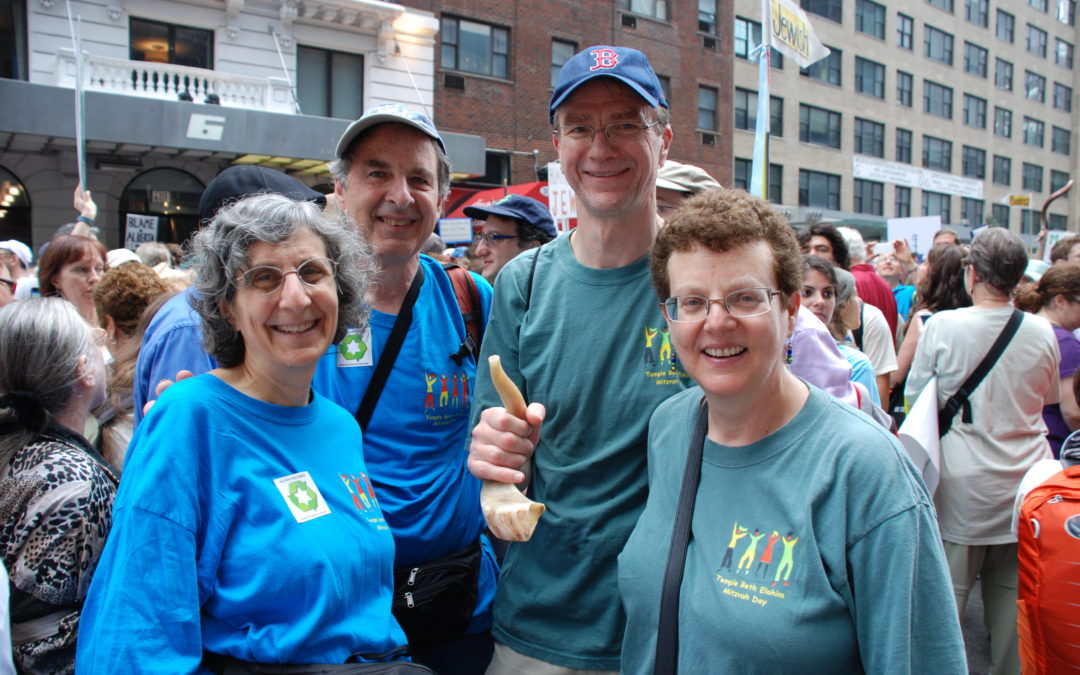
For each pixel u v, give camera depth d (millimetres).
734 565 1307
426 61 14438
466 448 2031
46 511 1667
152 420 1362
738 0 22984
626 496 1747
